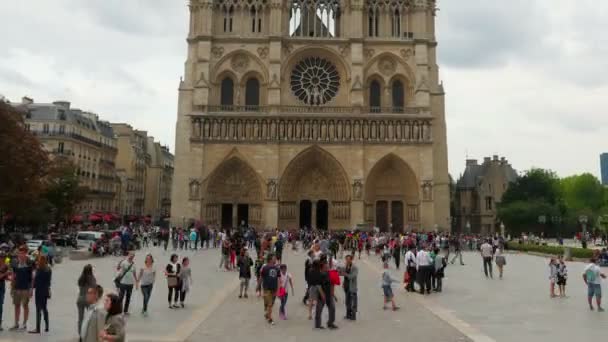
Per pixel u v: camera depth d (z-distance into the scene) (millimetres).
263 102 105438
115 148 136750
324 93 107312
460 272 51062
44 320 24297
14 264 23344
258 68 106188
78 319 22953
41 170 73750
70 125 110125
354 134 101500
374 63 107500
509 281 43219
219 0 108062
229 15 108000
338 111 103562
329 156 101125
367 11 108938
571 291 37062
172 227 95062
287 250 78688
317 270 24391
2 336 21531
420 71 105188
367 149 101562
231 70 105750
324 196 104312
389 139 101625
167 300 31469
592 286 29156
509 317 26797
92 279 21297
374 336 22359
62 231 91562
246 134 100938
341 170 100812
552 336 22375
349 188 100375
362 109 103000
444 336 22359
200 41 104062
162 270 47875
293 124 101312
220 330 23328
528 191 134375
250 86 107125
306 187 104438
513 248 89812
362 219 98875
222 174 101375
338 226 101125
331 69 108312
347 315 26234
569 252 68438
